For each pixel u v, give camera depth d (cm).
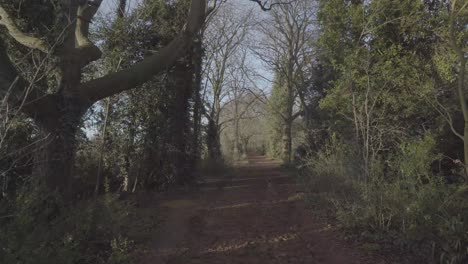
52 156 872
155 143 1557
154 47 1525
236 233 906
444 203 708
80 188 1262
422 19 1293
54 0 955
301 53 3444
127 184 1472
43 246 550
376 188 870
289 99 3616
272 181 2062
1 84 760
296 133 3753
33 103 827
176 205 1266
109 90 997
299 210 1175
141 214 1055
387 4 1269
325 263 690
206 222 1023
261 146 8294
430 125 1223
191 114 1855
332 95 1412
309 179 1559
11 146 726
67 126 902
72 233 666
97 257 671
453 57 1158
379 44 1305
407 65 1244
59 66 906
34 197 636
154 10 1512
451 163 1155
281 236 875
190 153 1798
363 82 1231
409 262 675
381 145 999
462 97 816
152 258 715
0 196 722
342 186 1143
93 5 1051
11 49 1015
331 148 1562
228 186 1841
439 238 670
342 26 1369
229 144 6519
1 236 506
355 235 839
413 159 806
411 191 791
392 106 1206
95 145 1373
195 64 1820
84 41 991
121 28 1359
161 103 1554
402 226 767
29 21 970
